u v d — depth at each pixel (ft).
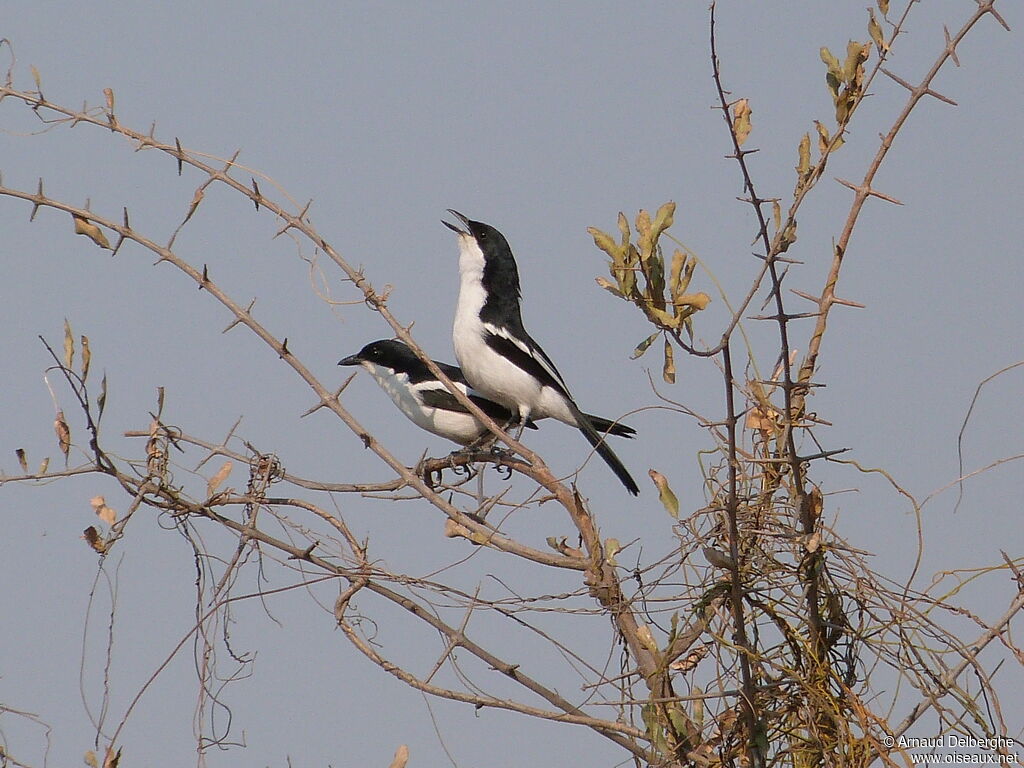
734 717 32.30
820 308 33.94
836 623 31.99
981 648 30.73
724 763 32.04
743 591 32.42
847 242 33.83
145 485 36.70
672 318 29.43
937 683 31.01
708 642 32.86
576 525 35.40
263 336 38.47
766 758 31.71
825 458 31.91
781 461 31.19
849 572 31.81
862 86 32.35
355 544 36.14
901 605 31.30
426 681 33.68
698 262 29.71
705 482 33.09
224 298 38.58
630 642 33.47
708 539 32.60
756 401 32.50
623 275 29.63
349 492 39.99
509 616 34.35
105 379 37.04
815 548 31.19
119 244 38.47
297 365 38.50
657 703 32.19
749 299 29.60
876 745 30.53
